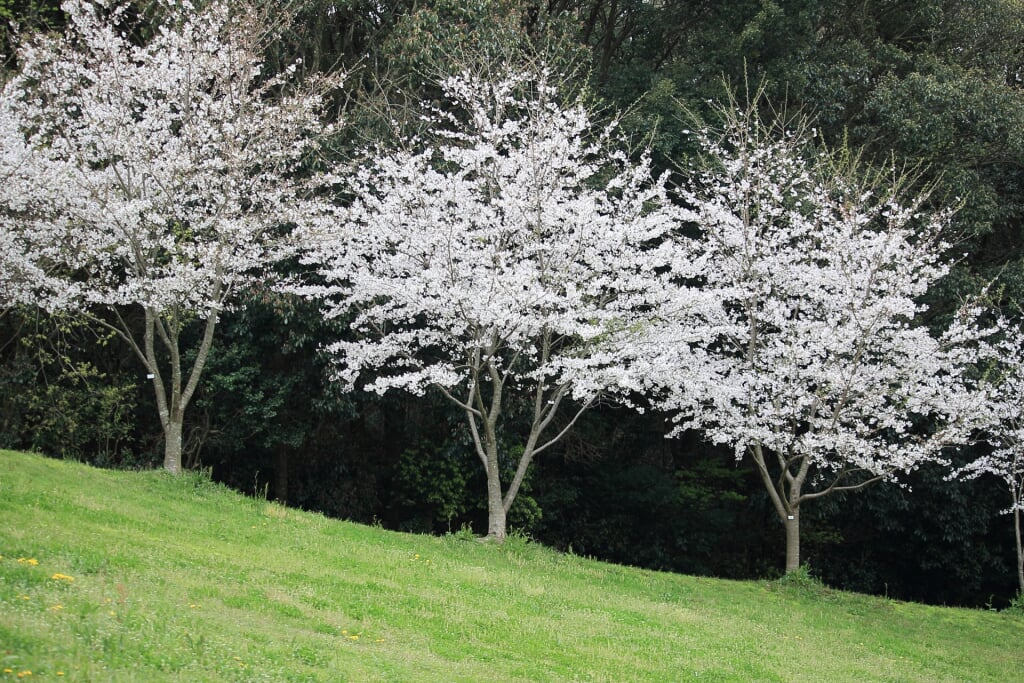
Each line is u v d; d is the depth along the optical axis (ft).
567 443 73.36
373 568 39.34
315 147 52.80
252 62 51.06
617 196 59.52
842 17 79.71
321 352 59.16
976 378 61.72
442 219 49.52
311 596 32.07
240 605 29.09
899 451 51.93
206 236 51.44
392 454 72.95
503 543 50.60
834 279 52.39
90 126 48.55
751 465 77.05
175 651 22.71
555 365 48.19
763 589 52.90
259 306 59.88
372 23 70.44
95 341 66.33
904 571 77.36
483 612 35.29
